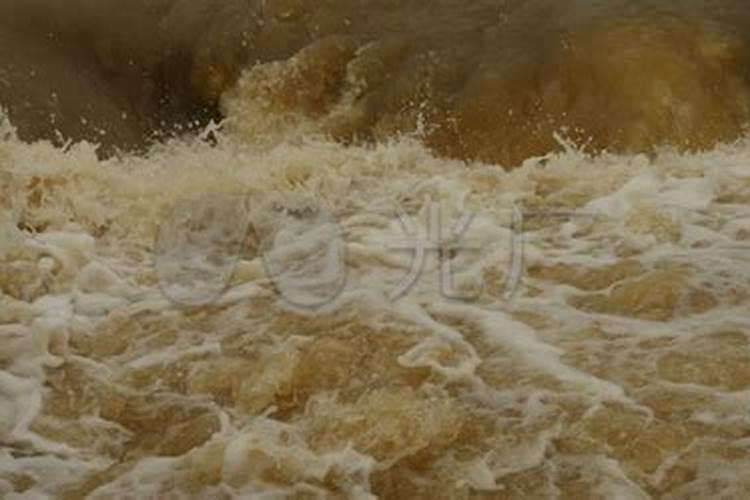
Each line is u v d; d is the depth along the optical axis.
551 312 8.91
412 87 13.91
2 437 7.91
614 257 9.66
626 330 8.55
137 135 15.07
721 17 13.57
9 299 9.55
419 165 12.60
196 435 7.84
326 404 7.97
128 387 8.41
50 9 16.02
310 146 13.34
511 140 13.20
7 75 15.04
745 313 8.59
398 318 8.91
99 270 9.99
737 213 10.31
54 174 11.49
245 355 8.60
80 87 15.41
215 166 12.48
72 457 7.72
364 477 7.25
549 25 13.94
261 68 14.84
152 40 15.86
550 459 7.31
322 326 8.88
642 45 13.19
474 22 14.48
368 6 15.17
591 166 11.98
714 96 12.98
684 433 7.38
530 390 7.92
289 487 7.20
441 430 7.51
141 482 7.39
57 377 8.54
